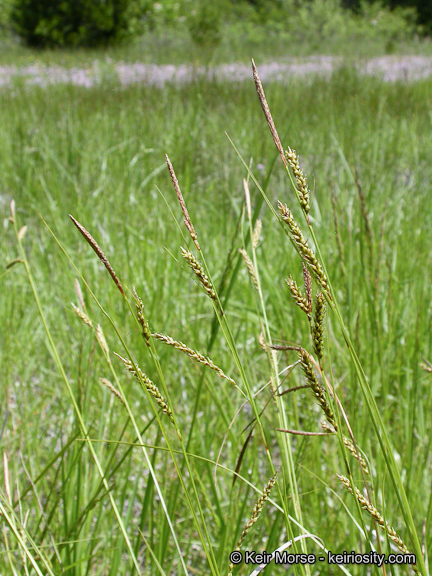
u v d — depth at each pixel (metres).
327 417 0.28
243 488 0.62
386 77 3.96
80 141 2.11
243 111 2.48
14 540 0.54
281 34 7.19
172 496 0.54
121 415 0.76
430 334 0.84
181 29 6.98
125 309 0.97
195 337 0.89
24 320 1.03
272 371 0.39
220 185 1.68
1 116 2.57
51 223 1.38
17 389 0.87
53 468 0.69
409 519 0.29
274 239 1.22
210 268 1.10
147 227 1.31
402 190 1.40
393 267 1.02
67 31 6.59
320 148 2.01
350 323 0.83
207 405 0.77
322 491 0.60
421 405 0.70
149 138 2.10
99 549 0.61
